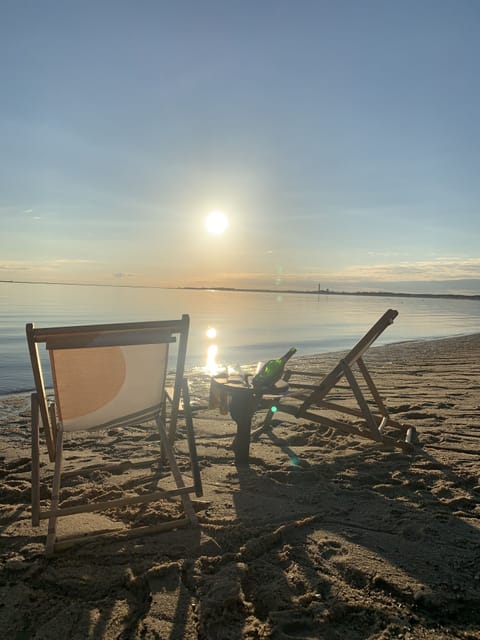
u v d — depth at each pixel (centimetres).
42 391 274
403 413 549
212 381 434
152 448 434
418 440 443
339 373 421
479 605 204
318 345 1511
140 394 318
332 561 238
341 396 664
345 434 472
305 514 292
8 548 251
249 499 315
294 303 6600
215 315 3181
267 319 2909
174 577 225
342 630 191
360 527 275
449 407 584
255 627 192
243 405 387
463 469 368
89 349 290
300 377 831
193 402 643
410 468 373
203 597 209
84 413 306
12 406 632
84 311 3159
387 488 332
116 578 224
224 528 272
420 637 185
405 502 310
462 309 5922
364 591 214
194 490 283
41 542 257
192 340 1608
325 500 313
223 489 332
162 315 2836
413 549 249
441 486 333
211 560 237
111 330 280
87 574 227
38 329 266
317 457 404
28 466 383
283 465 382
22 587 218
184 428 507
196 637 186
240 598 207
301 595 212
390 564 234
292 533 267
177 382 313
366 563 235
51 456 311
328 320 2903
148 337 293
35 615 199
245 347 1430
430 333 2161
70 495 322
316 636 187
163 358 314
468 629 190
